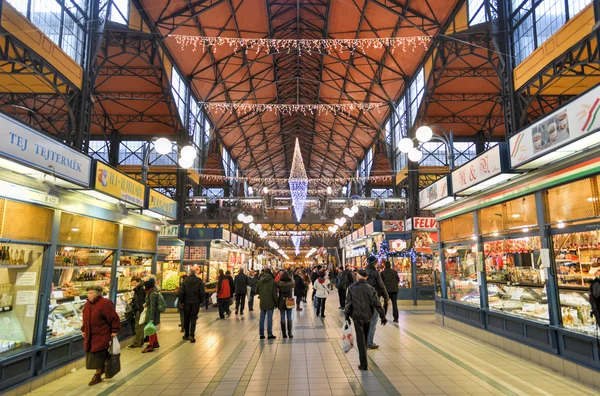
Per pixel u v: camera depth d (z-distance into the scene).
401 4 16.64
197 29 18.56
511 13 13.80
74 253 6.52
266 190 26.64
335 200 25.36
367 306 5.88
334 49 21.70
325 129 34.38
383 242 17.62
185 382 5.34
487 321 7.73
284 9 19.67
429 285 16.55
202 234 17.80
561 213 5.82
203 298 8.62
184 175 21.42
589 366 4.99
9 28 10.20
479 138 24.08
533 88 15.16
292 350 7.29
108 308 5.34
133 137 25.06
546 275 5.96
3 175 4.82
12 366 4.77
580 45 10.32
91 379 5.54
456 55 16.16
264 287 8.56
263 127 33.31
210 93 22.91
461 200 8.86
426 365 6.01
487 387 4.91
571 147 5.09
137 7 16.47
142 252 9.42
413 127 21.02
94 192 6.49
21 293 5.34
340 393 4.77
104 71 19.62
